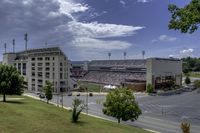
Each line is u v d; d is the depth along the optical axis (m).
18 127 26.28
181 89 184.00
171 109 103.88
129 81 191.00
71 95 148.38
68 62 168.00
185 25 14.52
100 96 144.50
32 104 61.59
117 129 32.72
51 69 165.50
